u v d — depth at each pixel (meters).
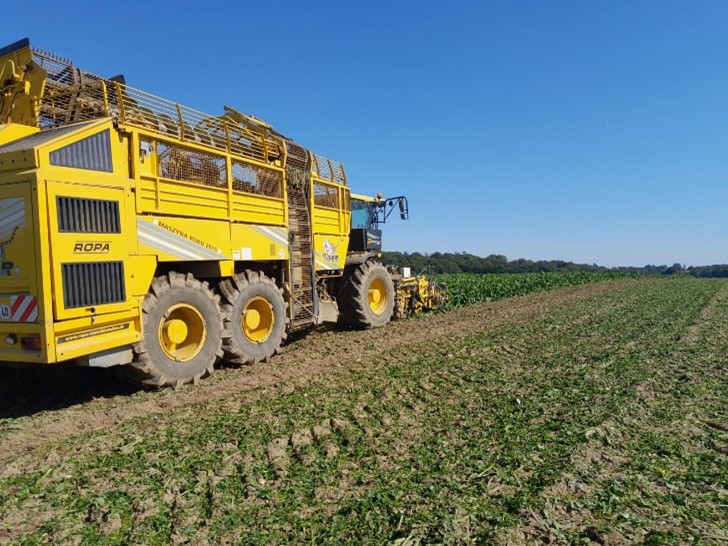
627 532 3.15
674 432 4.98
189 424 5.23
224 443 4.66
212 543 3.06
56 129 6.00
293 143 9.47
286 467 4.14
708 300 20.22
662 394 6.34
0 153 5.29
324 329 12.00
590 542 3.04
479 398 6.12
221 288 7.80
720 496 3.65
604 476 3.96
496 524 3.21
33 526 3.30
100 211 5.73
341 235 11.09
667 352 9.00
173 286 6.73
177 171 6.84
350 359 8.49
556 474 3.93
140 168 6.29
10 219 5.28
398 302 14.01
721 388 6.59
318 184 10.24
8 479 3.99
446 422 5.24
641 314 15.06
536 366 7.88
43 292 5.13
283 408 5.69
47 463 4.31
